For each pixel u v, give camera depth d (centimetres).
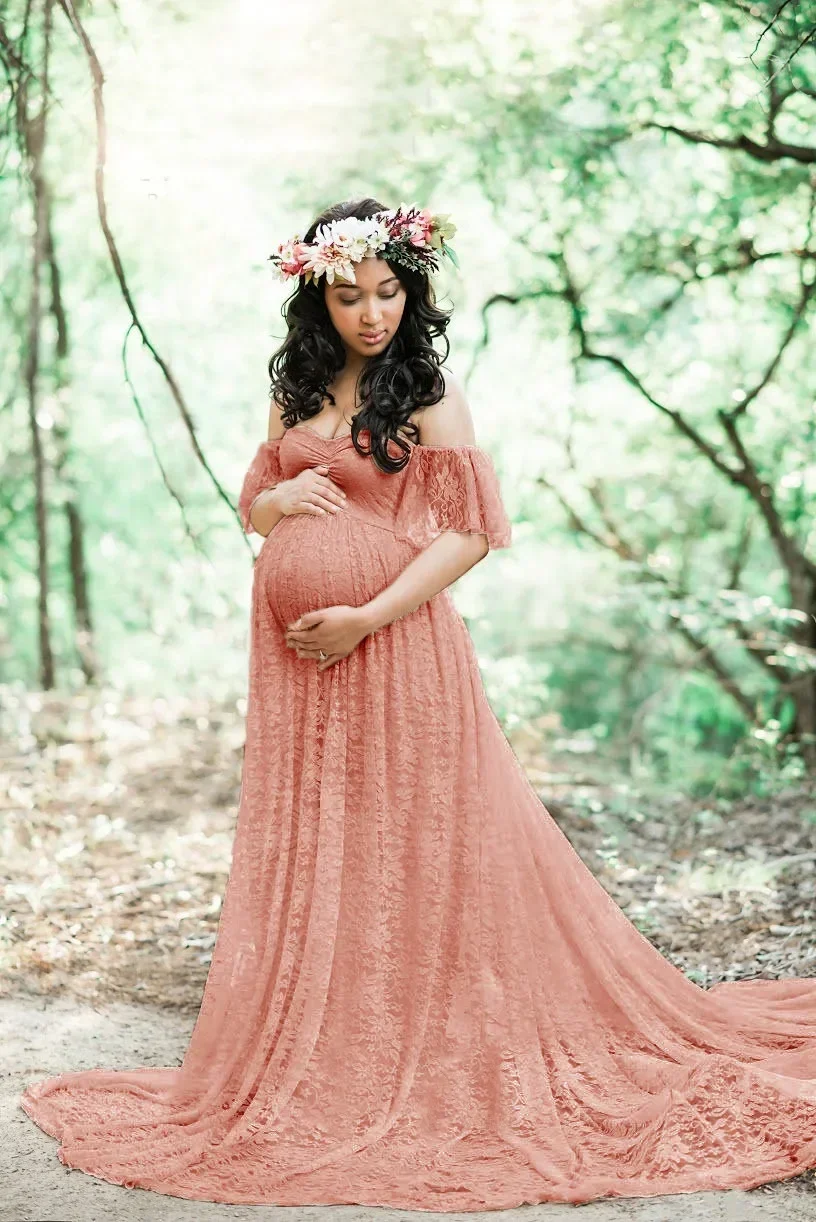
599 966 343
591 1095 325
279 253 336
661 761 990
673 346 851
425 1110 319
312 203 782
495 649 1125
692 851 613
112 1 548
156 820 670
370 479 332
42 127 578
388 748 333
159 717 886
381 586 331
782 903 515
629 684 1195
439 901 329
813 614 862
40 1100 341
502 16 704
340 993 325
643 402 925
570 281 820
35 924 496
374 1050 322
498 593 1105
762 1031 354
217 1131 315
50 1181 300
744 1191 286
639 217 789
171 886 560
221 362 960
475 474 332
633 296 835
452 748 336
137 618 1201
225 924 333
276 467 359
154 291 908
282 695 338
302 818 332
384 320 329
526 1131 314
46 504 1002
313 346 340
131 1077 346
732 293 809
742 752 799
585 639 1153
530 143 753
